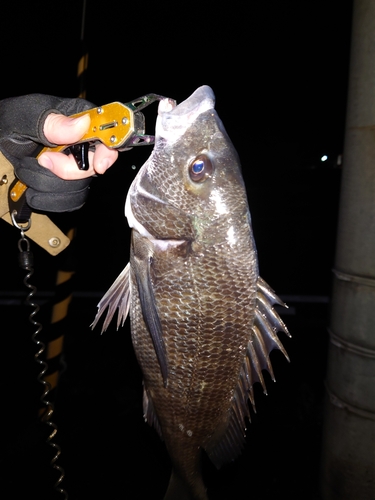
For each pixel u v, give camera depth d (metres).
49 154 0.33
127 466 0.85
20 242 0.37
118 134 0.30
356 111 0.59
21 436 0.90
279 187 3.99
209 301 0.37
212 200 0.37
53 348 0.80
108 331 1.37
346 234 0.62
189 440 0.42
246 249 0.38
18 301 1.55
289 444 0.93
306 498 0.79
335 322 0.66
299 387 1.11
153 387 0.42
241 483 0.82
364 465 0.63
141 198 0.38
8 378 1.10
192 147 0.37
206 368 0.39
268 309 0.39
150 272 0.38
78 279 2.04
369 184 0.59
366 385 0.62
